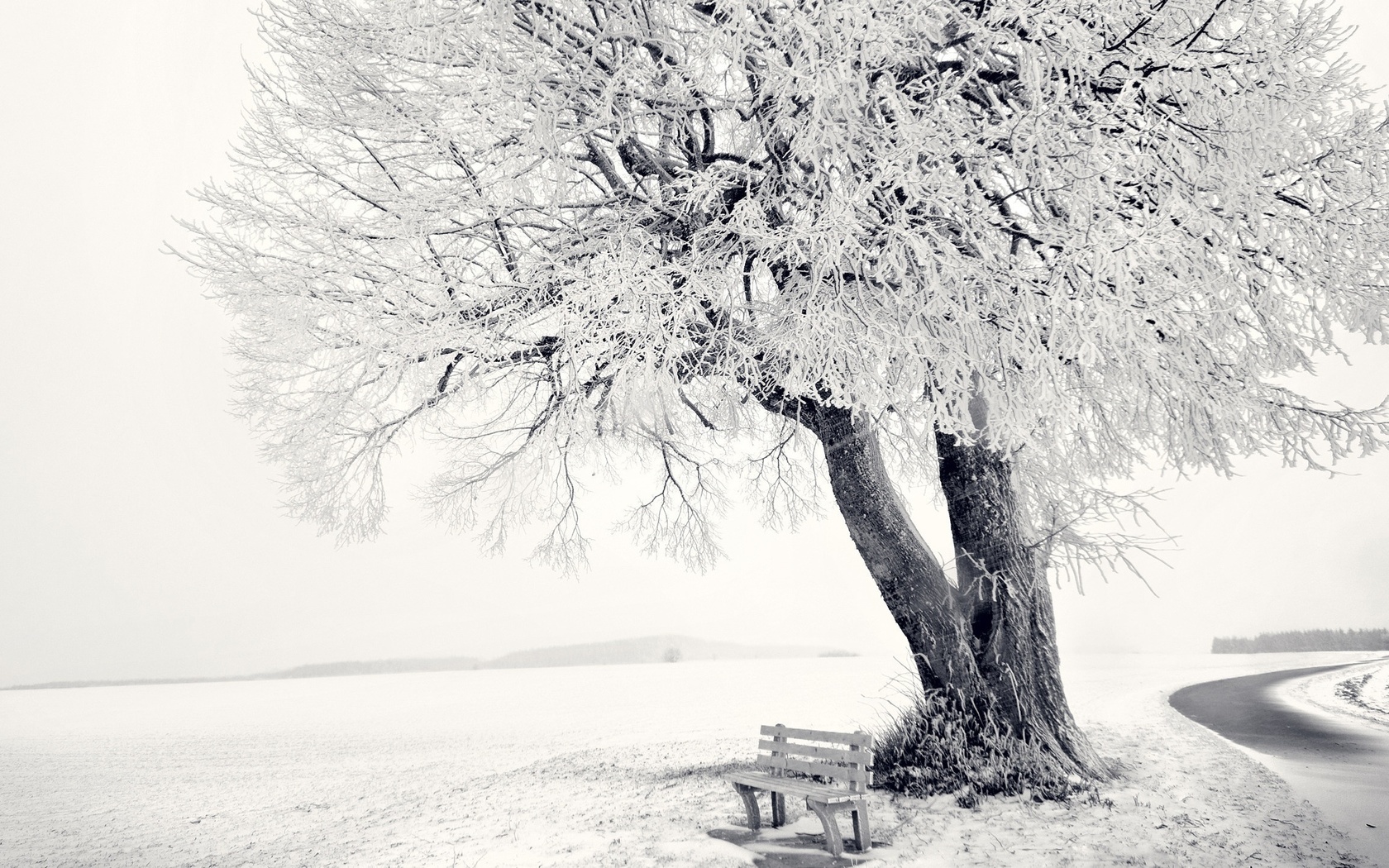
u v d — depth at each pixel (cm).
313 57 791
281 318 790
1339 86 724
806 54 562
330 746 1762
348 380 814
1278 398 734
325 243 786
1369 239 686
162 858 761
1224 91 573
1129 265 529
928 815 632
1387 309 717
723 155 739
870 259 634
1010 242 659
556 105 670
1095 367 650
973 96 675
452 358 790
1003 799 657
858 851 544
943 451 796
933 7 554
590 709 2350
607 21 671
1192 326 632
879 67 588
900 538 796
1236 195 582
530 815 745
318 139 808
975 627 770
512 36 686
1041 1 564
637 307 629
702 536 1309
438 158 765
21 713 3306
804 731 628
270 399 846
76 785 1306
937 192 567
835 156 591
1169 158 573
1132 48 570
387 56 766
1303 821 554
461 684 4428
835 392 600
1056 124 568
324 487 898
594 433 858
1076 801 638
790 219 668
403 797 974
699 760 1101
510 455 1025
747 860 530
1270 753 845
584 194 805
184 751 1769
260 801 1074
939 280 572
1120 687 1917
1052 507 895
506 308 724
